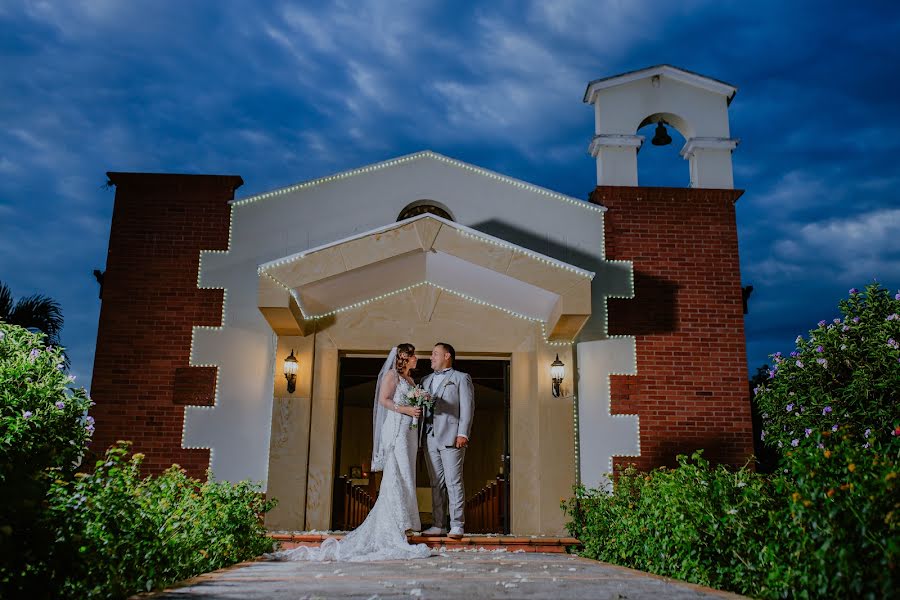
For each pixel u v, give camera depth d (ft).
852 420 26.13
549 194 34.83
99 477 15.70
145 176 33.99
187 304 32.86
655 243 34.65
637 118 36.58
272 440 30.76
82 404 22.09
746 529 15.10
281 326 30.60
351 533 24.80
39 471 12.39
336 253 28.55
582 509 30.12
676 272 34.42
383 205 34.30
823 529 11.59
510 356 33.35
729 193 35.12
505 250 29.17
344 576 16.57
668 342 33.63
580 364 33.17
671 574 18.13
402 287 32.78
